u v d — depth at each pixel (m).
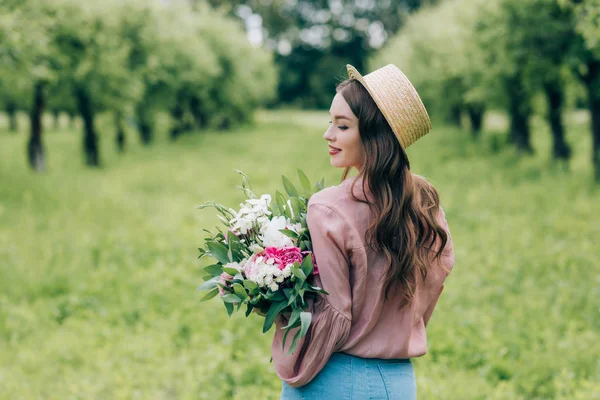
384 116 1.89
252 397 4.11
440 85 26.39
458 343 5.04
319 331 1.87
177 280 7.21
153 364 4.77
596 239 8.67
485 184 14.09
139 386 4.43
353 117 1.94
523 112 18.73
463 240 8.98
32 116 19.80
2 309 6.13
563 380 4.33
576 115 34.88
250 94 42.44
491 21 13.86
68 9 17.56
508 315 5.74
